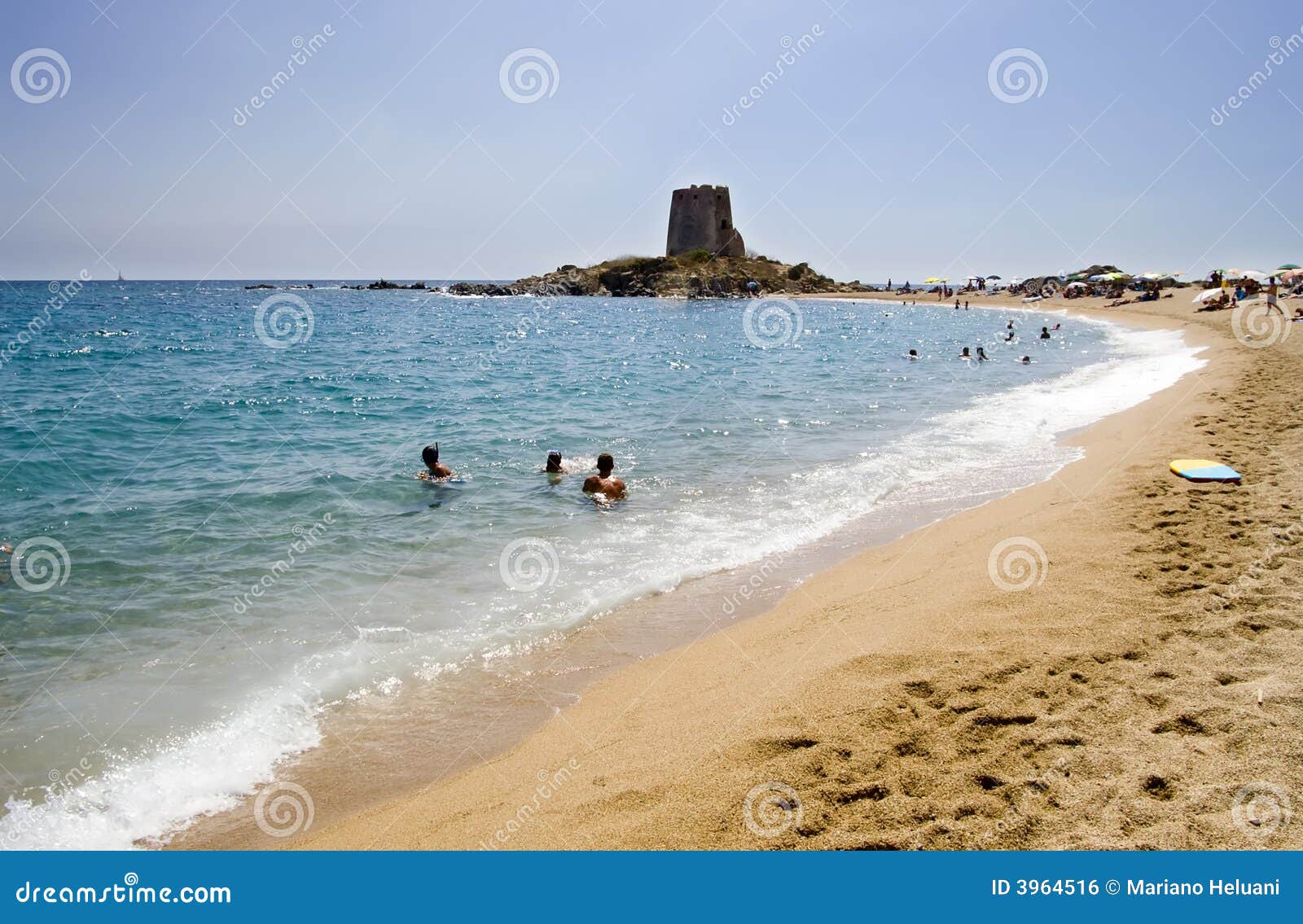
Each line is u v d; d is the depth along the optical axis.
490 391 20.78
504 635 6.34
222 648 6.02
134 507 9.53
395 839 3.93
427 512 9.66
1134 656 4.95
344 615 6.66
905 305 90.38
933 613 5.93
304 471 11.54
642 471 11.86
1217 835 3.38
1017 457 12.37
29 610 6.61
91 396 18.23
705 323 56.78
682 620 6.64
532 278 119.88
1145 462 9.98
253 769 4.57
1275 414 12.35
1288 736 3.99
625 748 4.57
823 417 16.77
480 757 4.66
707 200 112.00
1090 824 3.51
